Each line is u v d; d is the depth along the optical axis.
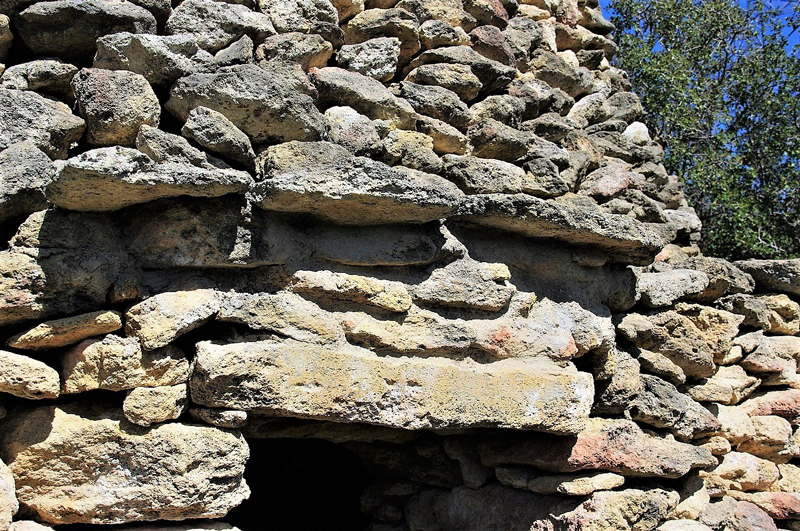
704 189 8.21
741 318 4.05
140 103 2.56
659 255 4.19
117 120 2.52
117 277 2.46
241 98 2.64
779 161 8.70
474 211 2.90
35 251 2.31
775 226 8.30
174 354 2.46
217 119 2.57
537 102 3.89
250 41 2.92
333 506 4.06
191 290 2.53
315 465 4.14
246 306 2.56
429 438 3.43
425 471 3.50
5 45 2.73
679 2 9.93
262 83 2.67
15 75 2.64
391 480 3.65
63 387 2.37
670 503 3.31
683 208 4.79
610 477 3.15
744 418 4.08
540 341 3.08
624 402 3.38
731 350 4.06
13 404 2.40
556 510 3.11
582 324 3.22
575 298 3.27
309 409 2.55
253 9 3.15
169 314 2.43
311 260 2.71
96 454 2.35
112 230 2.51
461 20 3.78
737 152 8.97
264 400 2.48
